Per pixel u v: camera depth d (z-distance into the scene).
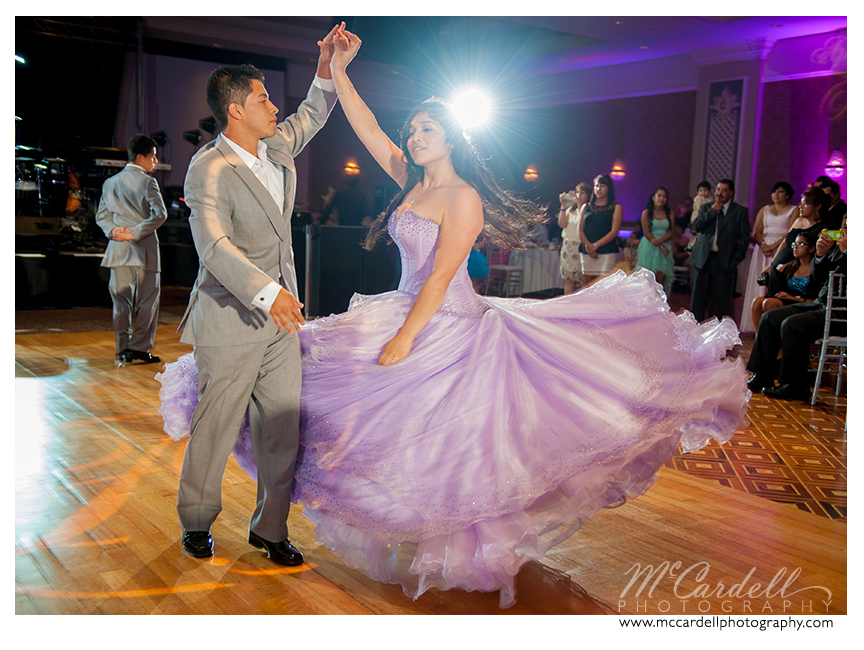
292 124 2.54
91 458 3.38
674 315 2.51
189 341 2.28
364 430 2.18
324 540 2.27
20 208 8.77
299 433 2.32
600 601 2.18
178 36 11.41
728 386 2.35
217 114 2.28
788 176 10.67
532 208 2.48
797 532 2.75
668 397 2.25
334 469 2.20
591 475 2.11
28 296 8.48
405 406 2.18
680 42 10.93
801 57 10.34
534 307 2.45
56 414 4.11
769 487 3.28
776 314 5.18
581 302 2.48
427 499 2.04
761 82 10.83
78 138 10.31
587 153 13.71
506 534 2.01
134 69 10.98
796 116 10.51
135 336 5.57
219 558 2.39
